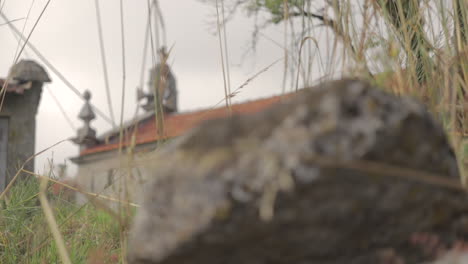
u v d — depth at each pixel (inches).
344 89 29.5
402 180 29.3
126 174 44.6
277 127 29.6
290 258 30.9
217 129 32.0
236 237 29.2
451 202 31.8
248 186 28.3
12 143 372.8
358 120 28.6
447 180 28.7
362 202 29.1
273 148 28.8
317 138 28.2
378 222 30.5
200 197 29.6
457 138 43.4
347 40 53.6
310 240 29.9
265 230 29.0
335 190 28.2
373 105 29.0
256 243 29.7
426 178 28.0
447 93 48.1
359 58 52.1
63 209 107.7
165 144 47.4
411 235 32.1
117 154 46.9
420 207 30.9
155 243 31.3
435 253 32.4
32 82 382.9
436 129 31.0
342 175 27.9
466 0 57.4
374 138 28.1
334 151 27.9
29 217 119.9
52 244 96.5
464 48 53.2
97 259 61.9
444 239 32.6
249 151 29.4
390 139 28.5
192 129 33.9
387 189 29.2
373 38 55.4
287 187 27.4
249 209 28.3
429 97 48.6
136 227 33.7
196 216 29.4
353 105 29.0
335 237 30.2
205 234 29.1
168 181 32.2
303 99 30.2
